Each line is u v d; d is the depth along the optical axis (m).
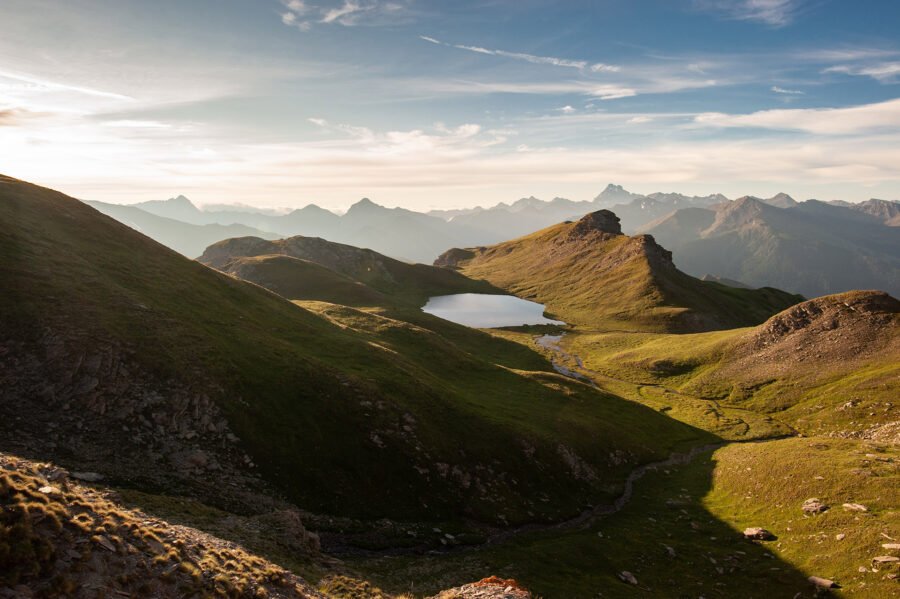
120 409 41.56
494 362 131.88
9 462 22.03
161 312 56.59
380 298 186.75
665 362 132.25
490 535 45.62
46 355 42.69
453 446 56.00
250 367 54.09
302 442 47.53
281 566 26.77
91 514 19.86
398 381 65.44
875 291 117.38
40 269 53.47
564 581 37.19
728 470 63.19
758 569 39.28
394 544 40.31
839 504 45.16
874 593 31.83
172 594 18.14
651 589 37.62
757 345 122.88
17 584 15.01
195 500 35.03
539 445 61.88
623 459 69.69
